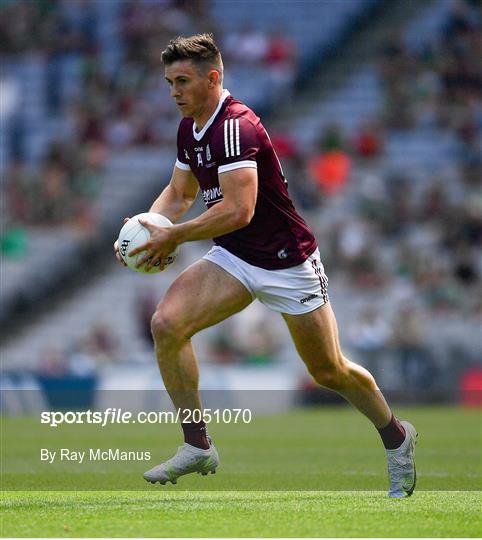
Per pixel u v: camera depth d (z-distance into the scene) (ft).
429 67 276.21
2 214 248.73
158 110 268.41
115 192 254.27
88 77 276.00
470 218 233.96
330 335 71.00
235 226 67.62
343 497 72.59
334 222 236.43
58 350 226.58
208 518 60.13
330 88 281.33
